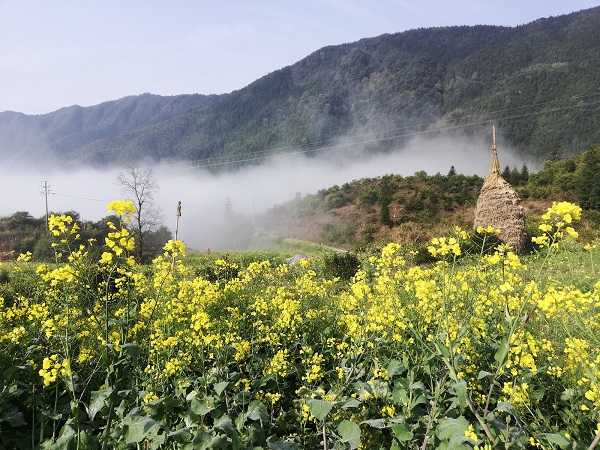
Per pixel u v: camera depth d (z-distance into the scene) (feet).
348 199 247.91
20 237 185.16
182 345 15.19
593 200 128.57
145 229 136.36
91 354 15.01
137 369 13.44
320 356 16.12
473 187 204.64
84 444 10.62
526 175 211.82
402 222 189.47
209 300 19.43
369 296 16.87
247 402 13.41
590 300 11.63
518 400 11.11
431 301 14.48
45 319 16.83
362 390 12.92
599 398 10.57
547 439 9.52
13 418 12.07
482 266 17.62
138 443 11.48
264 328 17.90
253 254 117.80
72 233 14.25
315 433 12.86
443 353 10.82
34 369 13.43
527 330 16.06
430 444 10.48
